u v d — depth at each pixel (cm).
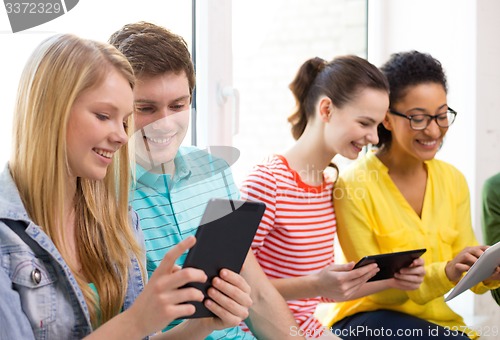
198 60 194
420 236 192
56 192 104
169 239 138
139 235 125
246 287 108
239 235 105
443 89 196
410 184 197
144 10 174
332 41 235
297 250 176
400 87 193
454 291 161
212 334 145
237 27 204
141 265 121
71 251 112
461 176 206
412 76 193
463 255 183
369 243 187
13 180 104
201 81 195
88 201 113
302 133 187
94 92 103
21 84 105
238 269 109
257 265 152
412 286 174
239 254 107
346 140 178
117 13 166
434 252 194
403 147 194
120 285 115
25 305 101
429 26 253
